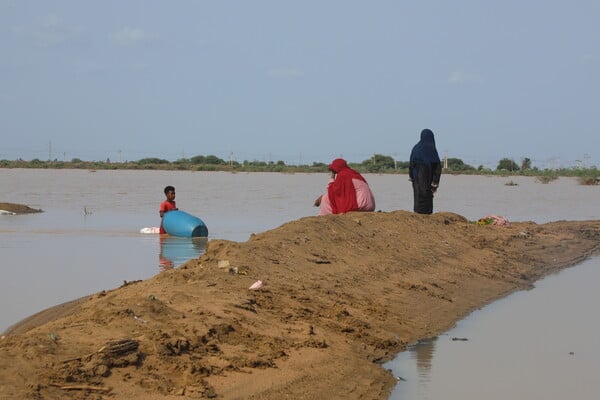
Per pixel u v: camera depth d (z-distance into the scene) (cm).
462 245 2539
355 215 2544
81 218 3956
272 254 1891
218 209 4619
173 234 3184
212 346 1229
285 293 1617
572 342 1608
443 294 1953
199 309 1378
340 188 2717
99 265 2367
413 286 1933
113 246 2850
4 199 5356
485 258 2448
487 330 1688
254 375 1180
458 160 13725
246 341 1296
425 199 2914
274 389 1149
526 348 1552
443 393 1266
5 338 1155
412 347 1528
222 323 1319
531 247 2781
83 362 1077
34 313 1647
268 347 1290
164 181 8694
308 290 1681
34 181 8356
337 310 1579
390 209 4700
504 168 13412
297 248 1992
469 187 8131
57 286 1992
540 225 3338
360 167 13500
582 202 5722
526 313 1862
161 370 1119
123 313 1279
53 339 1138
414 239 2430
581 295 2097
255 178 10081
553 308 1923
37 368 1045
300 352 1312
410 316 1709
